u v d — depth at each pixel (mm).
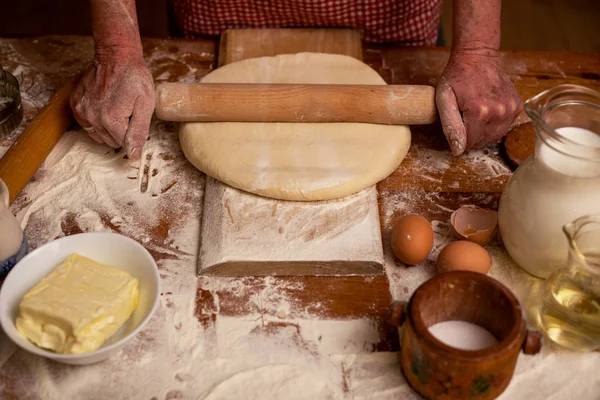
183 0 1749
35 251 1099
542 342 1101
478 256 1129
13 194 1281
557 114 1135
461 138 1303
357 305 1150
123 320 1052
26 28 3121
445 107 1329
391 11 1690
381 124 1382
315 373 1057
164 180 1359
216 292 1163
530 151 1389
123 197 1324
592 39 2889
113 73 1362
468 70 1370
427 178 1368
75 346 983
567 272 1028
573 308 1024
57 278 1051
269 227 1230
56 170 1383
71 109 1432
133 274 1113
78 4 3246
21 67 1616
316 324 1121
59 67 1622
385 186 1350
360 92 1354
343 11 1681
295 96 1351
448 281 985
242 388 1040
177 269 1198
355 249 1195
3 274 1147
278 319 1126
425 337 921
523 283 1190
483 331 1028
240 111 1354
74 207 1309
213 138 1351
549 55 1655
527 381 1052
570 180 1055
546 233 1091
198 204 1316
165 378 1051
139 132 1315
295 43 1635
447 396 974
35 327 1015
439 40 2131
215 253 1188
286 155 1313
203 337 1100
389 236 1261
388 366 1068
